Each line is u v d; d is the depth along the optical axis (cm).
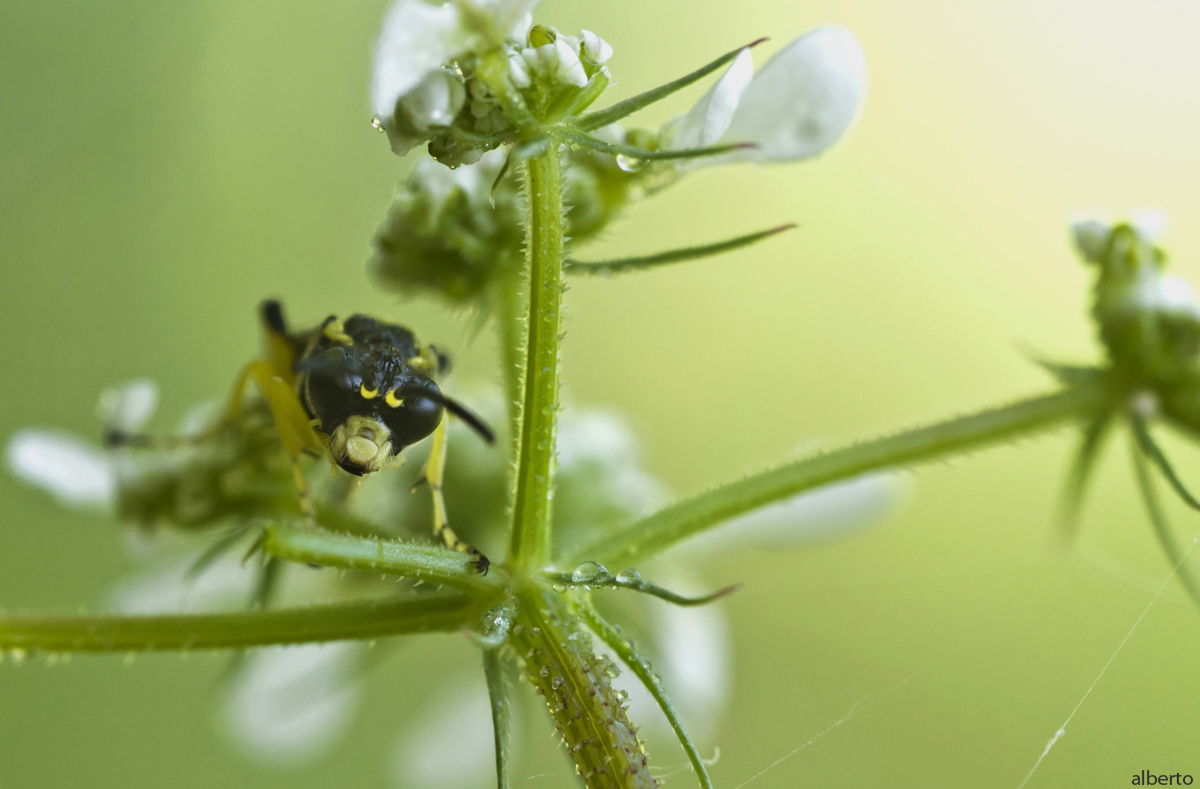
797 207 13
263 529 7
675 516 7
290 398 7
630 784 7
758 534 9
